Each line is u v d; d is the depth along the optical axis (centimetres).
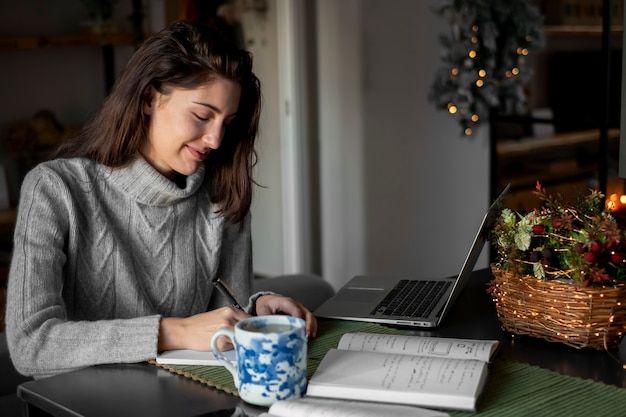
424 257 412
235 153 181
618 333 141
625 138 218
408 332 153
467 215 390
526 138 361
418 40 392
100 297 170
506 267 146
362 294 178
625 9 221
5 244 344
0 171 346
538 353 141
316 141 445
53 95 354
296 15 430
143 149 171
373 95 416
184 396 125
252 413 118
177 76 156
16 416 181
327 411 112
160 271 177
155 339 140
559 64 346
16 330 148
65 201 163
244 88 173
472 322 159
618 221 144
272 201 452
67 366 142
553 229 141
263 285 239
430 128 397
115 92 166
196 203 183
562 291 139
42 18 348
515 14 342
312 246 454
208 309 189
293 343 119
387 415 110
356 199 432
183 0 391
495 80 352
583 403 118
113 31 366
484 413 115
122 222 173
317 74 438
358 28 416
